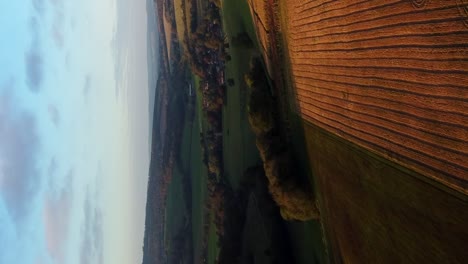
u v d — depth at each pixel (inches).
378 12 1393.9
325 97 1867.6
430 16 1154.7
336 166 1828.2
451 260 1163.9
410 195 1321.4
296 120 2247.8
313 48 1931.6
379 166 1480.1
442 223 1187.3
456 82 1089.4
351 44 1588.3
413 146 1283.2
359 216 1658.5
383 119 1425.9
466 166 1088.8
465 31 1047.6
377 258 1546.5
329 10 1732.3
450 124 1125.1
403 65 1286.9
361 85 1547.7
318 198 2086.6
